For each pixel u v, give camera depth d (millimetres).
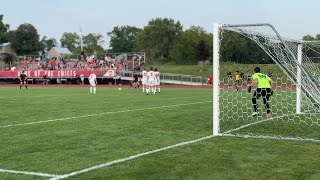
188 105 18094
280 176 5840
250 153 7480
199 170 6223
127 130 10398
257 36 9734
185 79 51312
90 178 5793
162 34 98188
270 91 14664
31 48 114812
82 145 8312
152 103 19188
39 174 6016
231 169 6266
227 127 11234
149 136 9469
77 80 50656
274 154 7375
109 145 8320
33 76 51531
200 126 11250
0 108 16391
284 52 9609
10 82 53156
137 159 7012
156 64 82062
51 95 25812
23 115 13781
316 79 11195
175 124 11617
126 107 16906
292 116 14055
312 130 10734
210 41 84938
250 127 11312
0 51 111125
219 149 7875
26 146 8188
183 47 87750
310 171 6117
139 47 102312
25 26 115375
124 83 50125
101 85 47125
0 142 8633
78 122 11961
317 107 9852
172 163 6699
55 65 55031
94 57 57125
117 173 6062
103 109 16000
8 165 6570
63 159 7016
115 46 136500
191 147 8086
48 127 10914
